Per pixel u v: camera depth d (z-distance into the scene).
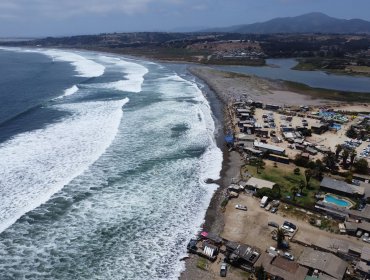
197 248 48.56
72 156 72.56
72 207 56.00
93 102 114.06
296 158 75.75
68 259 45.81
